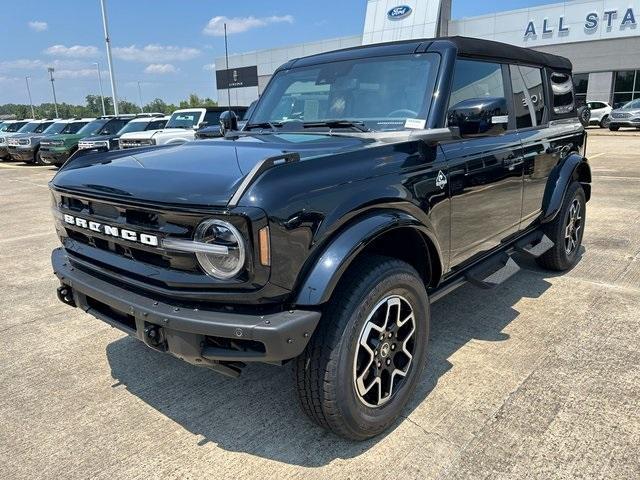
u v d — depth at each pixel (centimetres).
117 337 397
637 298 435
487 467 242
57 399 312
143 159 286
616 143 1883
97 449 265
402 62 336
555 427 268
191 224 219
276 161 224
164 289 234
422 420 279
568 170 468
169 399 309
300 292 224
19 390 322
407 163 276
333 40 3538
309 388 241
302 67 393
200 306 229
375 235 240
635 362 330
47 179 1496
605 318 397
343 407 242
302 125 349
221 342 230
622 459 243
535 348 353
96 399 311
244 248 210
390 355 268
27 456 260
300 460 252
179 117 1395
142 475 246
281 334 214
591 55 3097
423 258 301
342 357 237
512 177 380
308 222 223
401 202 265
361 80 346
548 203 450
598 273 500
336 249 229
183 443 268
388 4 3066
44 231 780
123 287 255
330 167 240
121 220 245
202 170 244
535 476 235
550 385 307
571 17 3108
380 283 248
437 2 2875
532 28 3244
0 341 392
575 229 512
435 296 319
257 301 219
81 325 421
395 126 316
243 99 3219
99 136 1619
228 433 275
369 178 252
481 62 360
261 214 208
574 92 525
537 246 450
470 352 350
